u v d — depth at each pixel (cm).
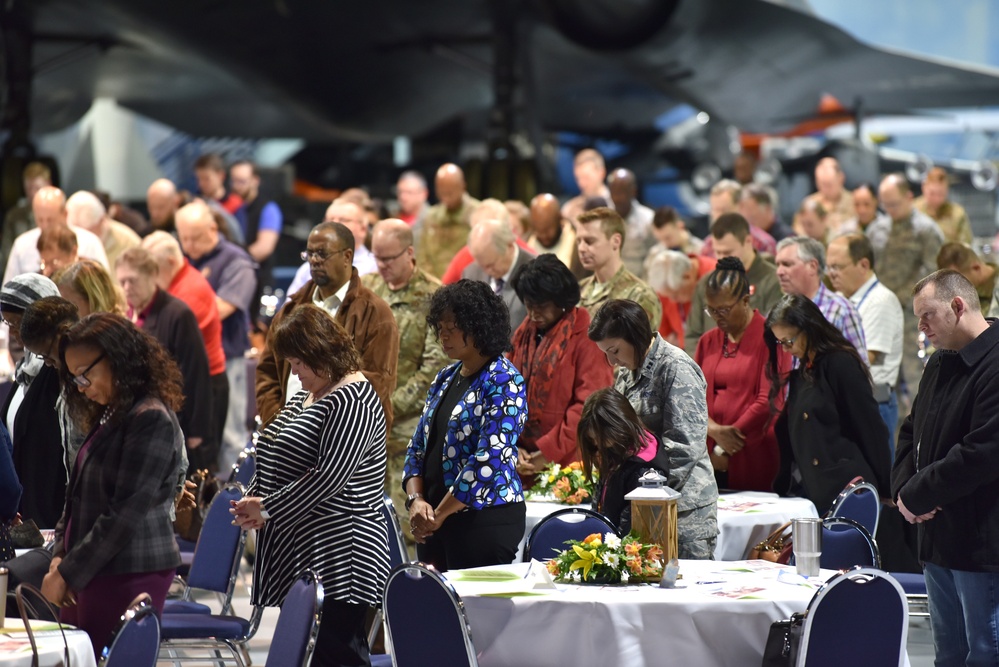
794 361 1028
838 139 2644
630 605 652
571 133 3091
